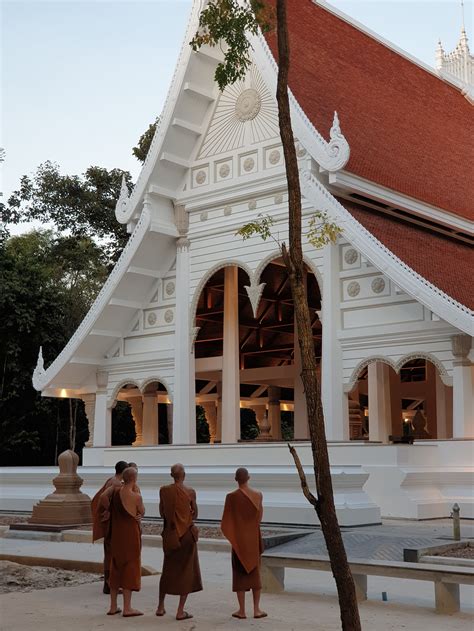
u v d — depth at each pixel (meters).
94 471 27.30
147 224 29.66
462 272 26.28
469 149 35.44
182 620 10.91
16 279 44.94
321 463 9.23
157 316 31.12
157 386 35.06
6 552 17.66
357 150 27.20
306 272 31.50
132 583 11.27
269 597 12.58
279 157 27.44
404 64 36.59
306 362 9.49
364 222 25.45
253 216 28.12
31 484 28.58
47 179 58.06
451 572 11.19
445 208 28.30
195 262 29.69
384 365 28.67
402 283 23.44
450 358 23.28
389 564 11.88
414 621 10.79
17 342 44.75
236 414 30.05
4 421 45.03
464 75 41.47
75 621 10.93
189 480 23.42
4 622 10.86
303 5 32.66
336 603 12.07
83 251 56.47
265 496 21.97
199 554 17.22
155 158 29.48
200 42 13.96
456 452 23.08
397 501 22.09
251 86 28.48
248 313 36.09
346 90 30.33
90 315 31.23
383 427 27.97
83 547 18.47
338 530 9.12
